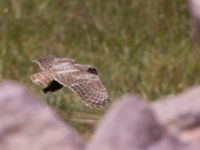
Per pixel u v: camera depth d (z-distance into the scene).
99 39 22.70
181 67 20.92
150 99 19.33
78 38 22.80
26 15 23.77
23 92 8.77
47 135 8.66
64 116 18.20
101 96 11.98
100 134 8.47
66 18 23.58
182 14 23.45
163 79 20.33
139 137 8.40
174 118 8.88
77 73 12.20
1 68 20.56
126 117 8.45
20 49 21.88
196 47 22.12
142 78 20.30
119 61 21.31
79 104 18.47
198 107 8.88
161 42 22.52
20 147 8.64
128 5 23.88
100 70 20.70
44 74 12.31
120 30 23.05
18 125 8.66
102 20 23.44
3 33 22.83
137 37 22.84
